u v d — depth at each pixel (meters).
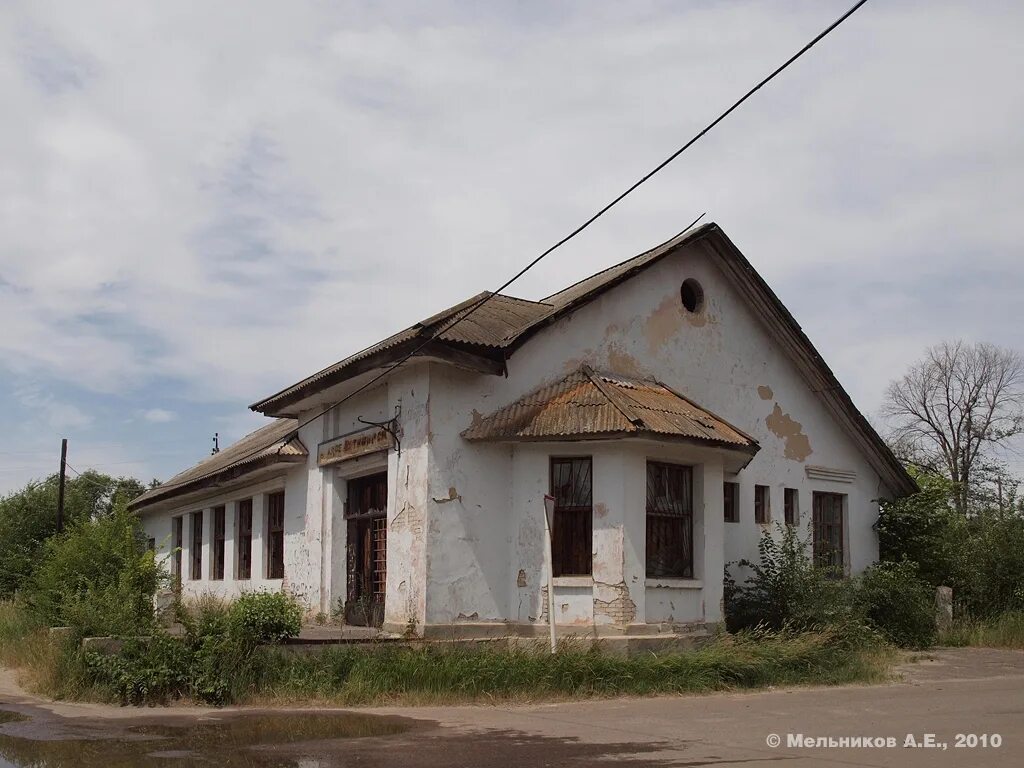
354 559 18.33
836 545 21.80
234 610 13.57
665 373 18.31
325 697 12.55
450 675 12.97
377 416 17.08
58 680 13.55
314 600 18.47
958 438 45.81
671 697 12.90
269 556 21.75
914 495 22.88
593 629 14.98
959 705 11.92
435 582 14.96
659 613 15.40
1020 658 18.44
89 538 21.05
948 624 21.98
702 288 19.38
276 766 8.20
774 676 14.37
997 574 23.38
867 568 21.17
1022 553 23.53
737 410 19.61
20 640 18.64
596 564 15.17
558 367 16.75
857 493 22.25
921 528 22.62
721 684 13.70
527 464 15.88
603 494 15.33
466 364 15.37
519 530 15.77
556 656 13.43
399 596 15.39
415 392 15.63
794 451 20.75
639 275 18.20
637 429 14.72
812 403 21.41
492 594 15.51
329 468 18.75
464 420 15.63
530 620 15.43
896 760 8.24
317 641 13.84
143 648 13.23
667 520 16.17
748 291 19.86
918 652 19.33
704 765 8.09
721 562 16.47
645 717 11.01
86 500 43.50
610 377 17.19
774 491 20.11
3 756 8.79
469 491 15.52
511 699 12.58
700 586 16.08
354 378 16.86
